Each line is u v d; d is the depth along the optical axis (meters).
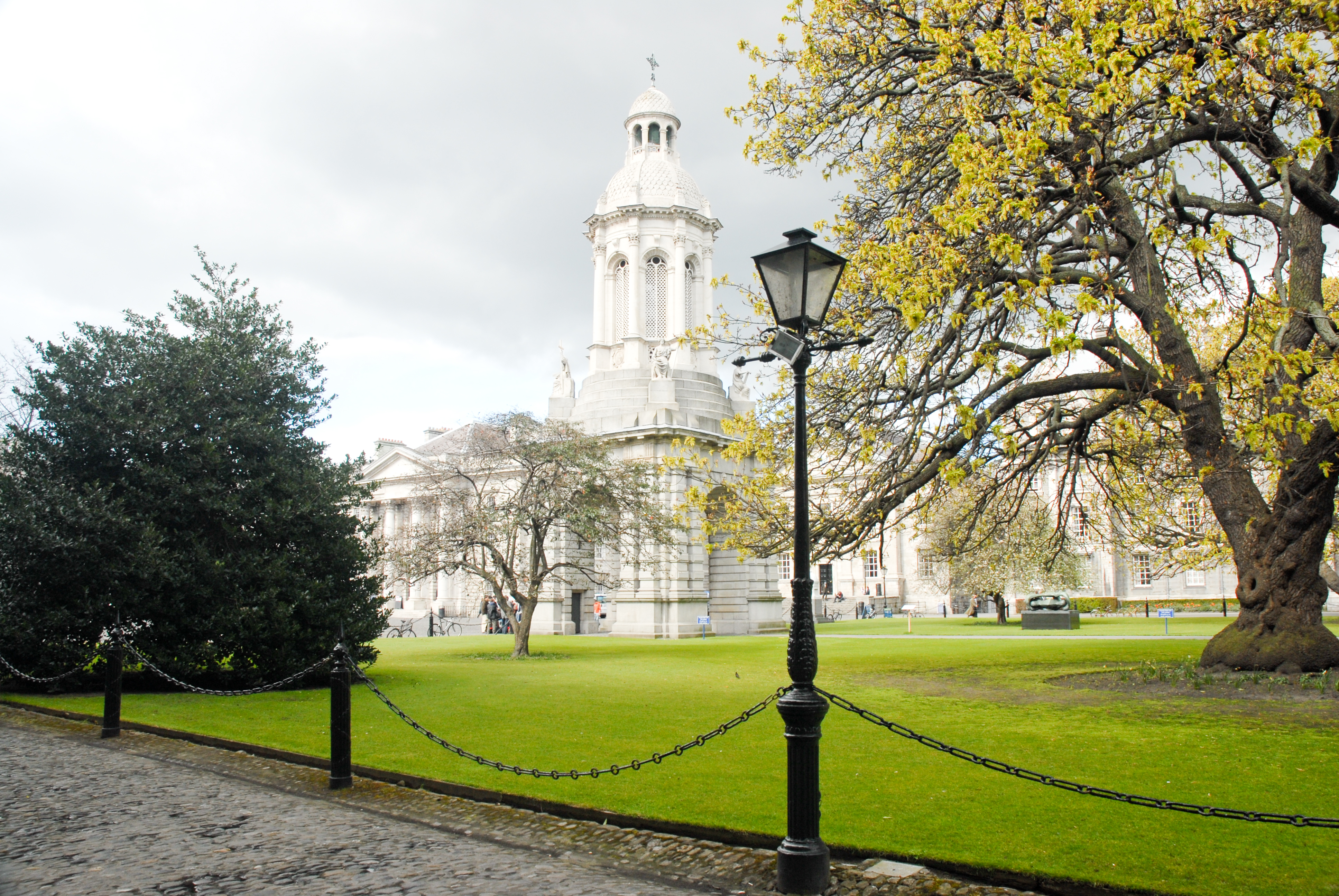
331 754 10.48
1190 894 5.74
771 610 54.09
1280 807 7.55
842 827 7.41
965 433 12.70
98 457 18.17
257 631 17.64
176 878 6.67
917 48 15.94
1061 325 11.34
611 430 48.91
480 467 30.70
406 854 7.29
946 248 13.05
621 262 54.44
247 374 19.33
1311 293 15.54
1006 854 6.61
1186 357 15.30
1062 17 13.43
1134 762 9.34
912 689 15.97
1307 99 11.86
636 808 8.21
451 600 64.94
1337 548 25.48
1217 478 16.00
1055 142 13.62
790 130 17.19
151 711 14.81
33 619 16.95
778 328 7.67
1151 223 15.02
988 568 45.03
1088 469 23.08
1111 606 62.75
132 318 19.30
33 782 9.98
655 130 56.00
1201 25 12.12
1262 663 14.99
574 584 44.41
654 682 18.44
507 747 10.94
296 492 19.20
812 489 17.23
